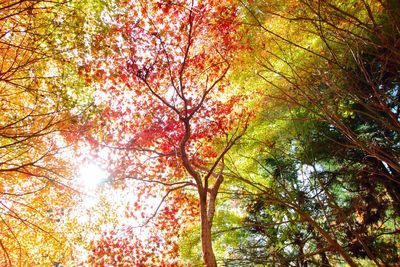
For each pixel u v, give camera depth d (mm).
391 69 8094
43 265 10453
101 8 7484
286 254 10305
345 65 7605
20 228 9984
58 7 6898
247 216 11352
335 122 6750
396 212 10109
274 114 9680
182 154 7523
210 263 6656
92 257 9047
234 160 10180
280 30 8578
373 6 7512
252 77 9555
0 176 8805
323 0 5891
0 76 6629
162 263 9258
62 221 10508
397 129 6438
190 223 10078
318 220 10406
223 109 10312
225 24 8930
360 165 10672
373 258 7617
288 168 11000
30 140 7316
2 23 6789
